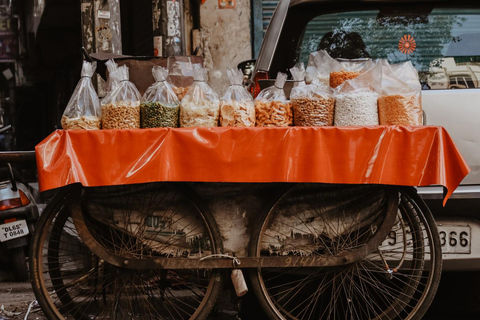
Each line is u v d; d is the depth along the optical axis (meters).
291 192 3.50
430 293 3.49
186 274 3.65
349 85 3.49
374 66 3.54
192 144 3.23
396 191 3.45
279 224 3.51
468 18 4.12
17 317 4.35
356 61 3.82
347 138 3.24
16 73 23.53
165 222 3.50
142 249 3.47
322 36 4.15
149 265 3.39
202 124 3.40
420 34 4.12
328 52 4.14
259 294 3.46
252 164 3.23
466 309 4.34
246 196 3.52
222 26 8.08
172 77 3.92
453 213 3.74
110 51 5.48
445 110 3.84
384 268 3.59
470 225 3.74
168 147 3.23
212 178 3.22
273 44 4.11
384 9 4.13
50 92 21.56
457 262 3.72
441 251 3.50
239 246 3.52
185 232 3.50
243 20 8.08
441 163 3.21
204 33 8.08
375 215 3.52
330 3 4.14
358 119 3.45
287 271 3.57
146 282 3.54
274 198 3.45
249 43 8.10
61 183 3.16
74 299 3.80
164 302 3.95
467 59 4.09
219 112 3.46
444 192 3.37
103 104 3.44
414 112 3.45
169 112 3.42
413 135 3.24
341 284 3.56
